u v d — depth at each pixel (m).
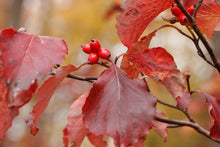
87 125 0.53
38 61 0.51
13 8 1.92
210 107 0.62
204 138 1.59
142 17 0.61
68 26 2.40
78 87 1.77
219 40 1.22
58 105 2.06
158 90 1.57
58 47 0.52
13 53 0.51
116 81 0.55
